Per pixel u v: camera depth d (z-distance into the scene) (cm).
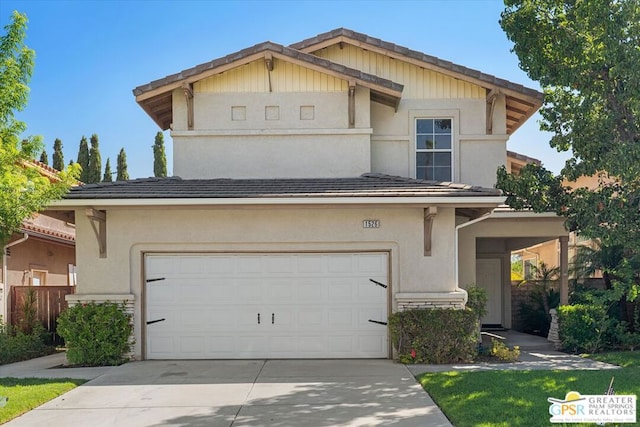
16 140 919
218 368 1101
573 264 1745
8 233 905
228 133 1435
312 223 1209
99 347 1155
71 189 1170
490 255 1925
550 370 1030
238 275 1214
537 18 1256
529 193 1321
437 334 1133
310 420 752
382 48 1504
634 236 1204
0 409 789
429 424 728
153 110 1534
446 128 1520
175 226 1208
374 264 1210
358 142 1429
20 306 1558
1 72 905
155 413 794
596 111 1280
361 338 1203
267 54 1395
